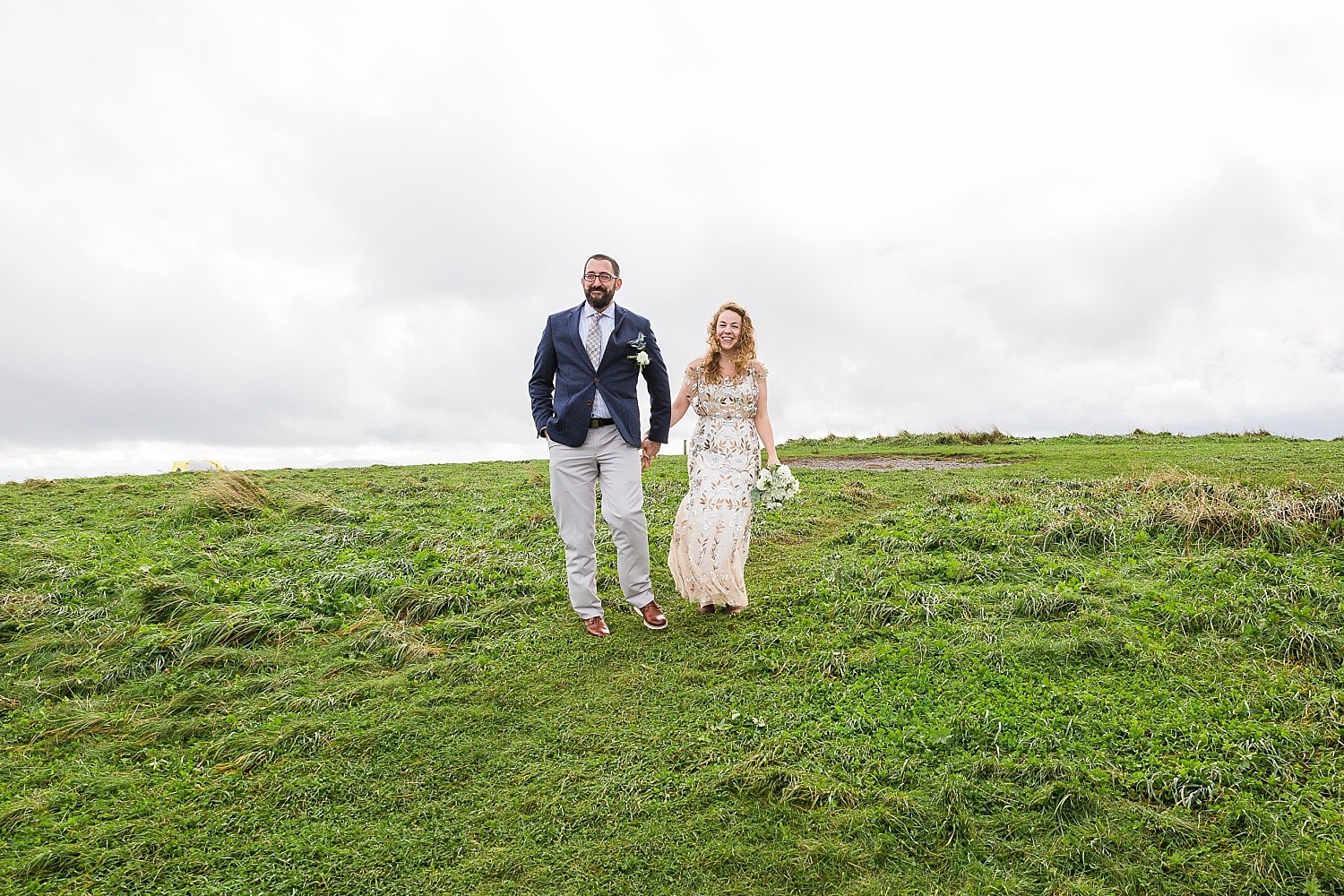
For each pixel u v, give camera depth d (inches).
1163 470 354.0
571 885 107.1
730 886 105.6
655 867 109.8
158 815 125.3
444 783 133.7
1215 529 240.7
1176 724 137.2
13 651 191.0
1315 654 161.3
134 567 249.4
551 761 139.5
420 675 175.5
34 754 146.6
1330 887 99.0
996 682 157.8
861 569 228.1
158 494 408.8
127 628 201.8
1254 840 107.8
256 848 117.0
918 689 156.9
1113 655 166.1
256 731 152.2
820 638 185.2
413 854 115.0
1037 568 225.8
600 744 144.1
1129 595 198.5
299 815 125.3
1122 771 124.1
